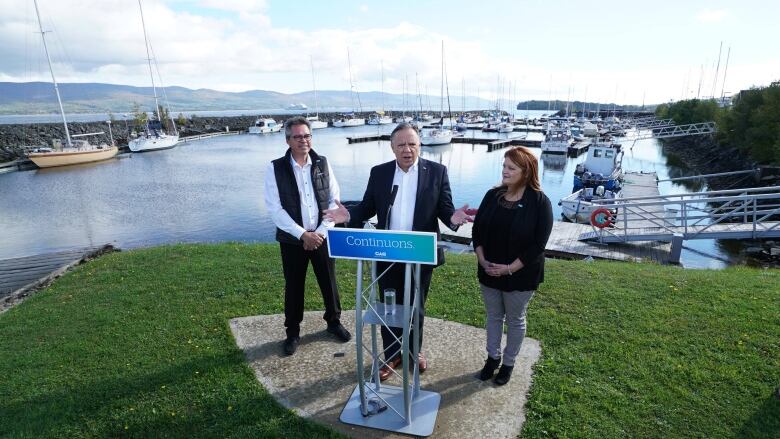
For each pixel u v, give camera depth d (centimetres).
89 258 966
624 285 566
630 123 7856
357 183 3112
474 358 399
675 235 1085
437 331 454
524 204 321
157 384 368
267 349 424
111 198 2669
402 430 305
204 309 529
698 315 461
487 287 344
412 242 264
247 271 673
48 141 4956
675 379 350
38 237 1908
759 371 356
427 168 336
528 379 363
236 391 354
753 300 495
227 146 5681
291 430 310
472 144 5609
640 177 2711
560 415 316
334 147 5338
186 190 2900
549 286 563
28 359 423
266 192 396
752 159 3036
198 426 317
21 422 328
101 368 400
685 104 5919
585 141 5188
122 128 6284
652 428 299
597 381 353
